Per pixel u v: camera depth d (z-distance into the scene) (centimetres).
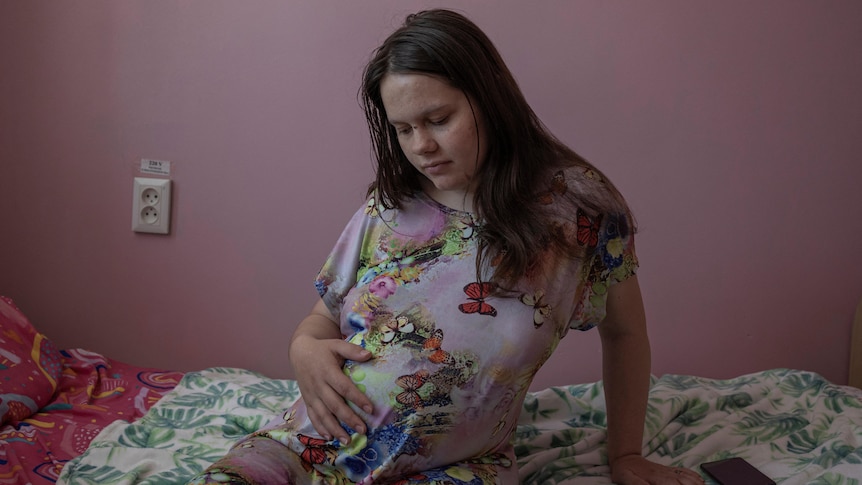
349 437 99
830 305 172
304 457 101
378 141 106
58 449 130
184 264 177
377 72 95
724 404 150
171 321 179
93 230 177
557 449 131
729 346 175
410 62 91
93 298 179
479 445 104
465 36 95
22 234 178
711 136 167
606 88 166
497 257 100
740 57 165
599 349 174
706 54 165
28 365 146
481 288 99
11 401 136
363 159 170
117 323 180
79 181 175
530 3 164
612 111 167
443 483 100
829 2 163
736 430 139
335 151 170
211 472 92
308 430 103
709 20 164
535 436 140
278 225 174
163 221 175
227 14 168
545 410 150
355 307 105
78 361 166
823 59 165
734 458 125
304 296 176
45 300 180
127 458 126
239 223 175
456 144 94
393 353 99
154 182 173
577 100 167
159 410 148
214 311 178
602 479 121
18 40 171
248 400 152
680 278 172
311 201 173
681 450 134
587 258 104
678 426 141
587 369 175
